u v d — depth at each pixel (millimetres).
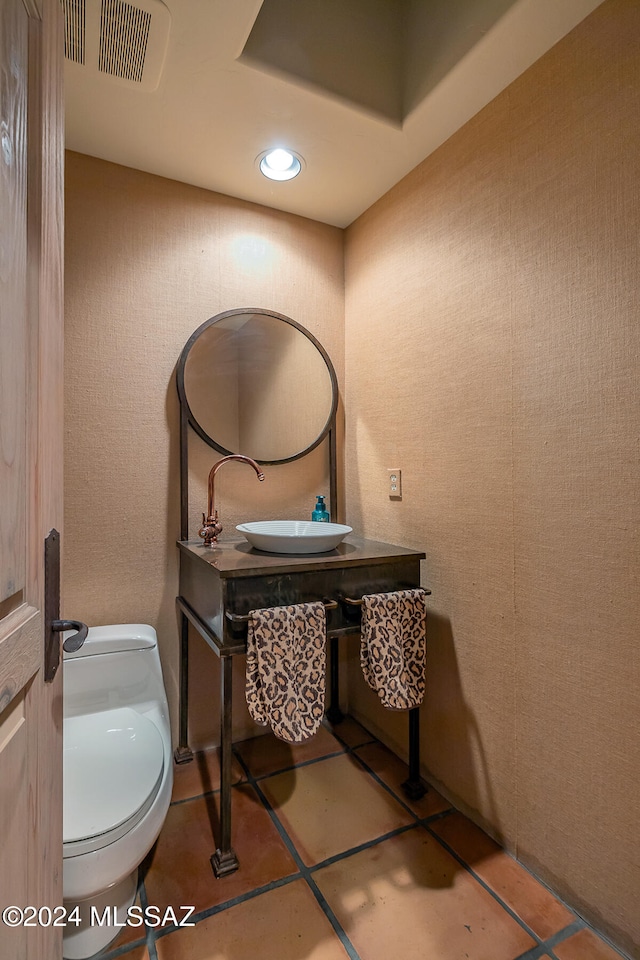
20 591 635
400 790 1653
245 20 1153
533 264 1296
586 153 1157
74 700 1442
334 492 2113
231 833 1442
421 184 1702
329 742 1953
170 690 1810
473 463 1496
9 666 583
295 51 1354
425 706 1700
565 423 1217
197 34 1186
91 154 1666
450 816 1531
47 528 743
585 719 1175
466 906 1213
